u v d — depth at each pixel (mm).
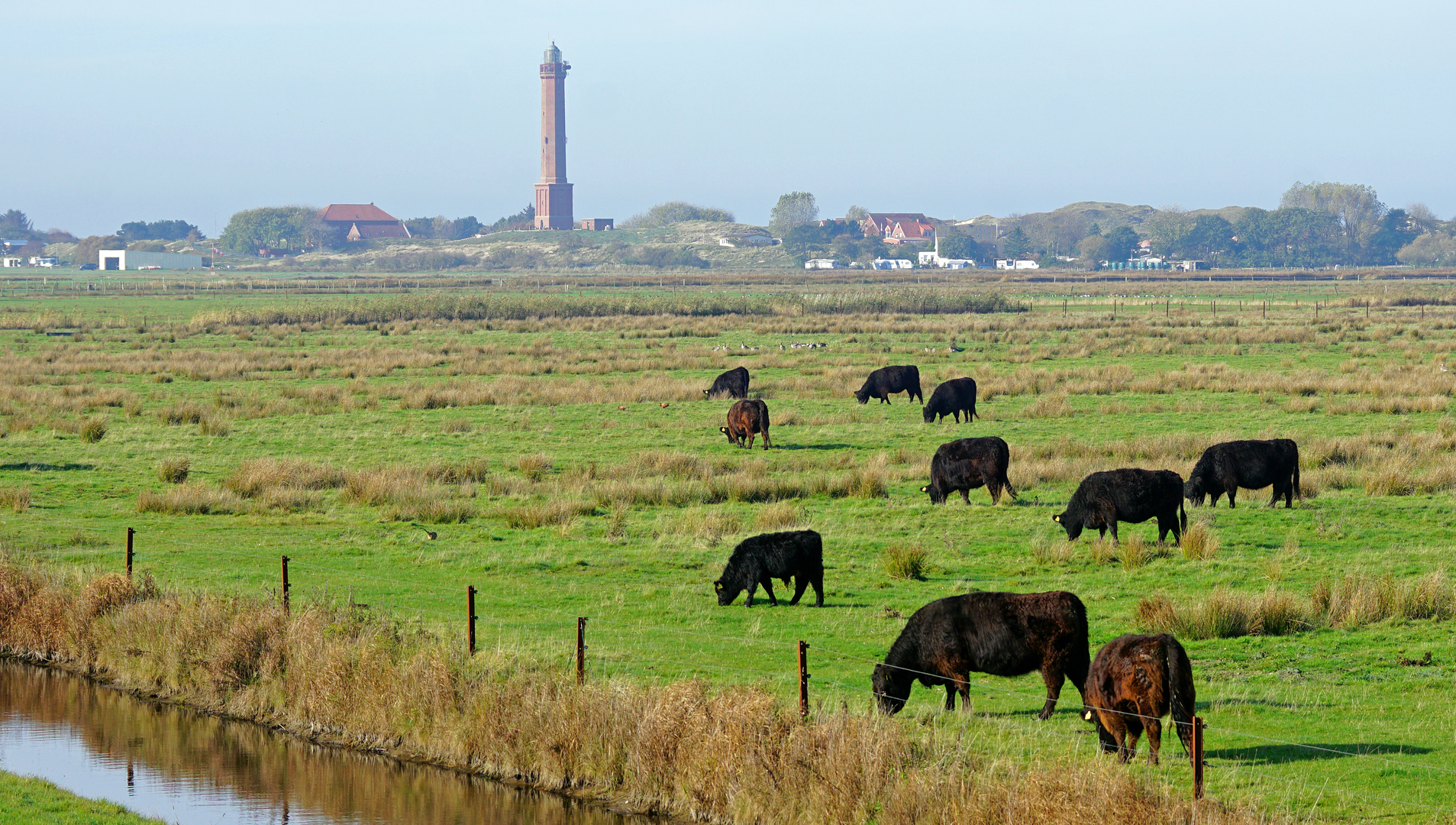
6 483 66062
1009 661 28812
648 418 93938
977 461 57844
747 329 194875
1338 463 67875
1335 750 26719
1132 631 36625
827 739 26375
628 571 46000
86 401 103312
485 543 51312
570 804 28750
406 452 78562
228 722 34656
